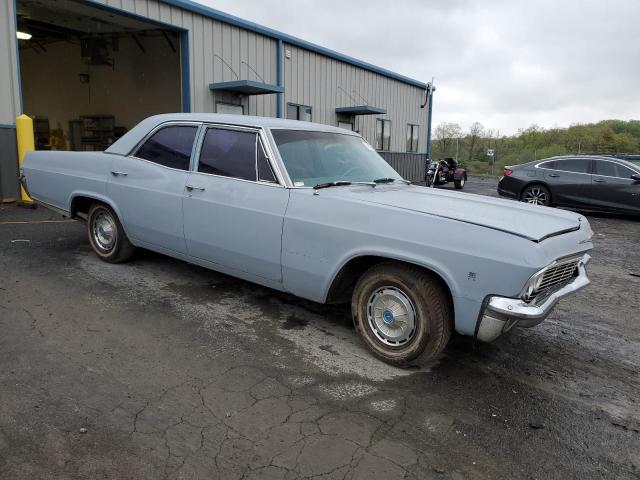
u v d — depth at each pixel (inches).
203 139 165.3
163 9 456.4
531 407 113.8
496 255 107.6
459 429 103.0
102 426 96.8
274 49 581.9
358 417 105.1
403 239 119.0
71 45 699.4
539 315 106.7
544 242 110.6
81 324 144.7
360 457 91.8
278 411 105.6
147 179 176.9
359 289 133.1
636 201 424.8
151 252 224.8
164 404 105.8
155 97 611.5
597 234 366.0
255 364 126.4
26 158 226.2
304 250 136.1
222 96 525.7
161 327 145.9
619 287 224.1
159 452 90.2
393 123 856.3
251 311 162.2
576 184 453.4
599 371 135.6
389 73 810.2
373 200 132.0
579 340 157.3
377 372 125.7
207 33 500.4
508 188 496.1
